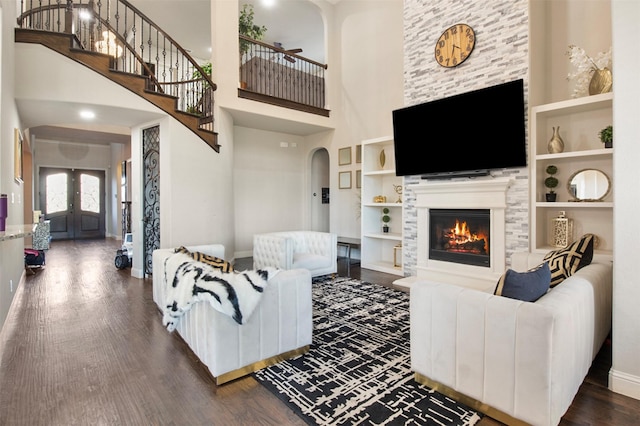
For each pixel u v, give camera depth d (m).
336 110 7.02
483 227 4.33
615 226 2.14
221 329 2.20
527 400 1.71
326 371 2.38
